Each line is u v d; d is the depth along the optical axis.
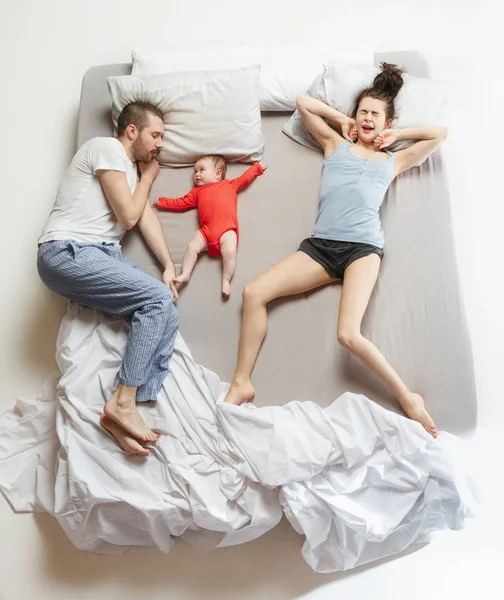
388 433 1.72
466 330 1.88
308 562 1.72
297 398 1.84
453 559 1.81
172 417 1.77
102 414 1.78
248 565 1.79
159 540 1.74
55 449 1.88
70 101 2.55
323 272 1.94
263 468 1.68
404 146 2.10
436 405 1.80
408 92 2.13
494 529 1.85
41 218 2.32
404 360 1.84
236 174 2.16
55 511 1.71
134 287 1.81
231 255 1.98
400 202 2.06
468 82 2.55
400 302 1.91
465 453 1.79
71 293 1.87
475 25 2.67
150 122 2.01
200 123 2.13
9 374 2.09
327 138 2.13
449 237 2.00
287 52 2.30
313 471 1.68
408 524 1.74
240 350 1.88
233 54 2.31
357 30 2.66
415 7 2.70
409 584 1.77
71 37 2.68
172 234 2.07
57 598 1.76
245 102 2.14
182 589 1.77
